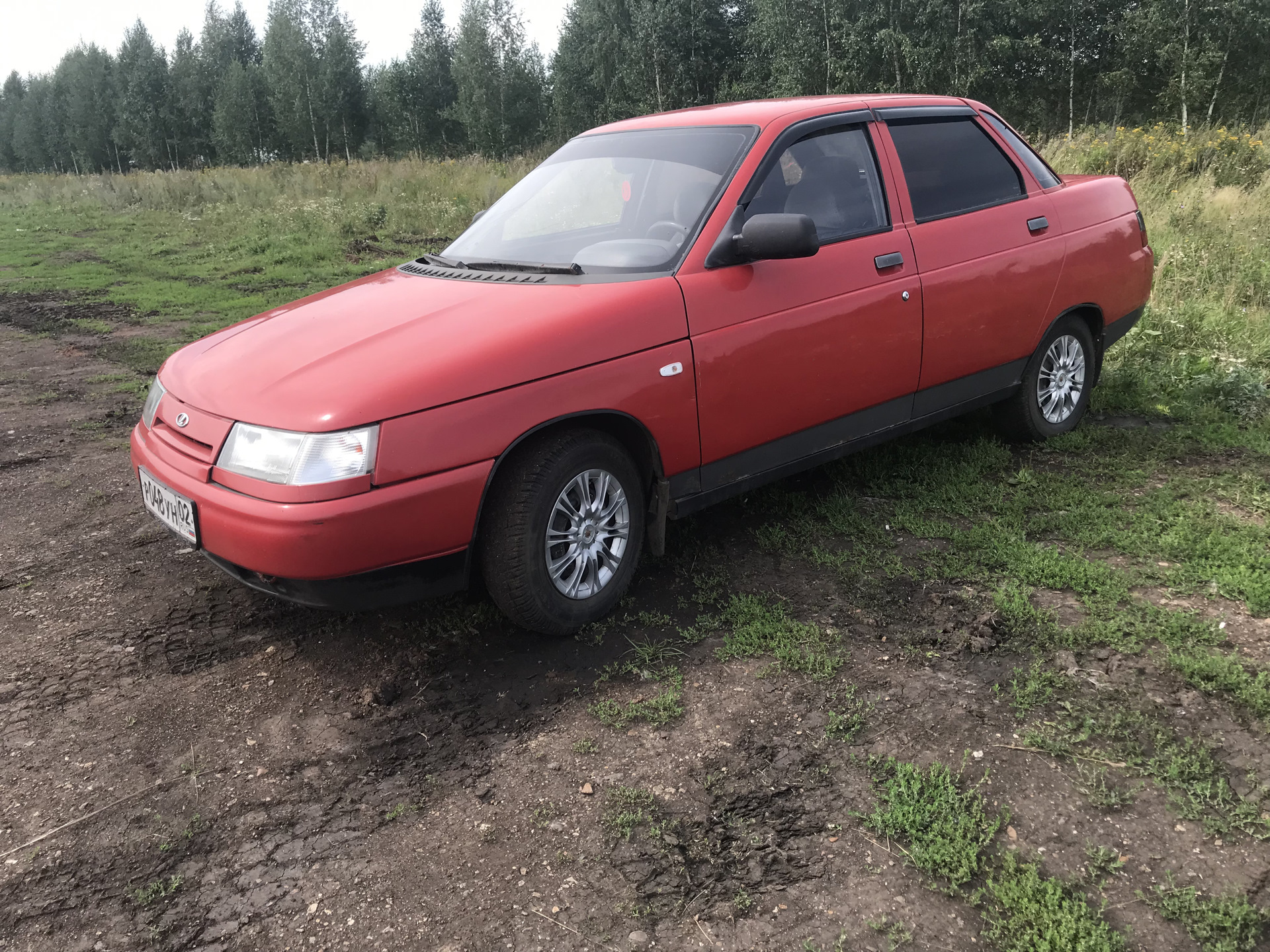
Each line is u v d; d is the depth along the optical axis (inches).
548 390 112.6
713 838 87.9
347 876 85.4
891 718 104.6
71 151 3299.7
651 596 136.6
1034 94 1359.5
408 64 2381.9
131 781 100.0
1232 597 126.0
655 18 1605.6
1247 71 1232.8
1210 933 74.4
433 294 131.5
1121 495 160.7
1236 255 317.7
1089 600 126.7
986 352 165.0
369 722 109.5
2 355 321.7
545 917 79.4
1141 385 216.4
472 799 95.2
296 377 110.7
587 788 95.5
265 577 108.3
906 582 136.0
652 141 152.1
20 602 141.6
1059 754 97.1
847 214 145.6
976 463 176.1
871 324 144.7
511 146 2049.7
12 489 191.9
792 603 132.0
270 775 100.5
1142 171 468.4
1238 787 91.3
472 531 110.1
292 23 2333.9
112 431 231.6
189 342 332.2
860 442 152.8
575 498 121.6
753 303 131.5
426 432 105.0
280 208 674.8
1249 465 172.6
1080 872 81.7
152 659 125.0
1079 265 177.8
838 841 86.9
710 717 106.9
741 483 138.3
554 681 116.3
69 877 86.5
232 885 84.9
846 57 1321.4
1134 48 1258.6
